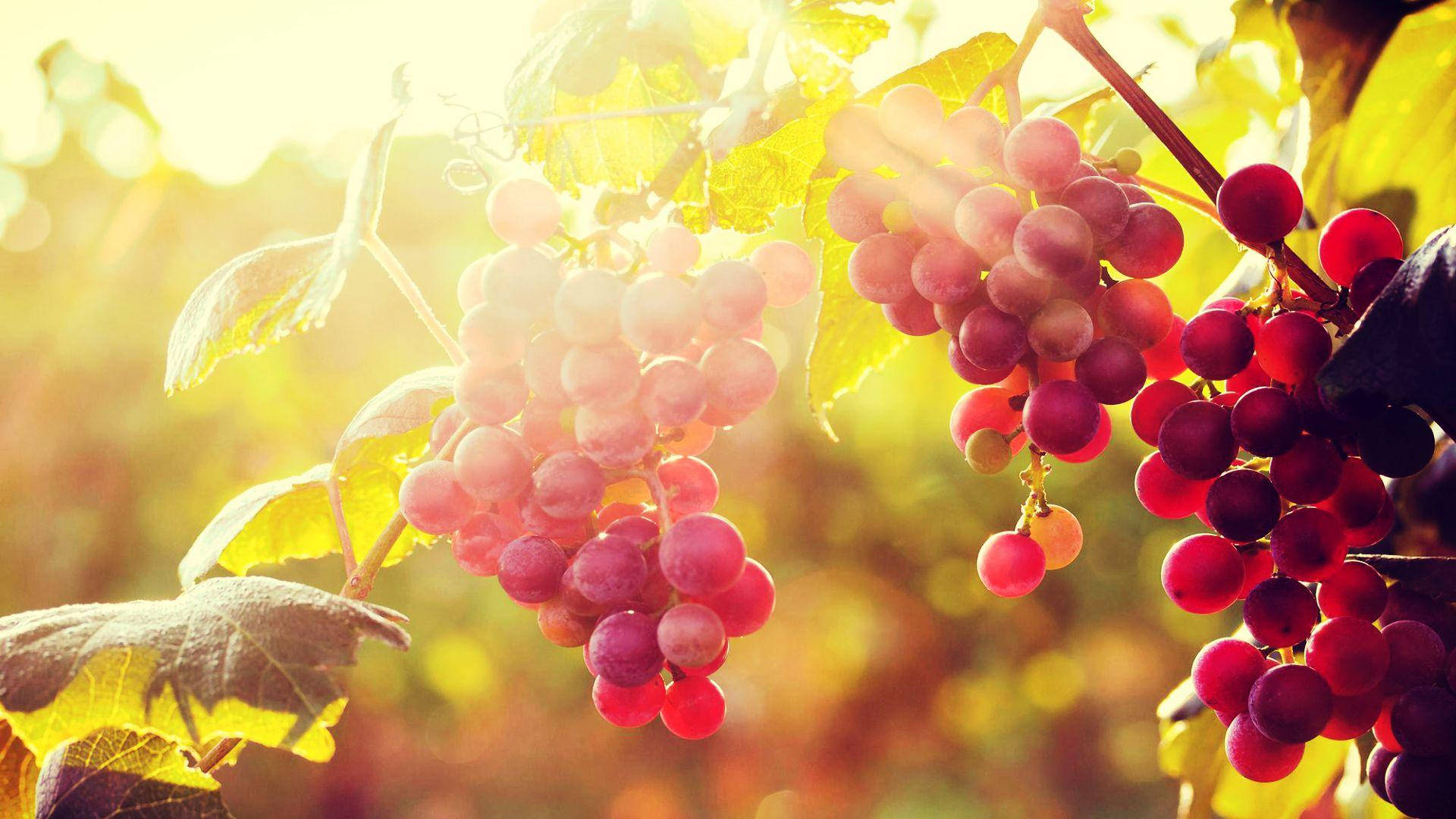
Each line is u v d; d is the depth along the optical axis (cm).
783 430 325
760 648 364
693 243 61
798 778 364
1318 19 72
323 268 62
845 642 360
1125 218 61
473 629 316
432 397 67
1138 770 366
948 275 62
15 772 65
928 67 65
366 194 62
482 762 332
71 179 306
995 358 62
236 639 61
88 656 60
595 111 63
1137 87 63
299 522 72
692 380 60
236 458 302
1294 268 62
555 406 61
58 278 311
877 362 69
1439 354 58
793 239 238
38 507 297
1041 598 357
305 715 60
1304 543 62
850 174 65
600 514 64
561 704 333
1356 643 61
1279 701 61
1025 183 61
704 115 62
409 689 313
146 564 298
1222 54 77
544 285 60
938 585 354
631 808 352
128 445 302
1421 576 64
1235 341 61
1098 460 320
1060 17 62
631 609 61
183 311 68
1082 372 62
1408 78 72
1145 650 364
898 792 363
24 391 303
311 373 303
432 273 295
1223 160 83
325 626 61
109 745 62
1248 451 61
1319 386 59
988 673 369
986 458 64
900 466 328
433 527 62
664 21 62
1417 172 73
